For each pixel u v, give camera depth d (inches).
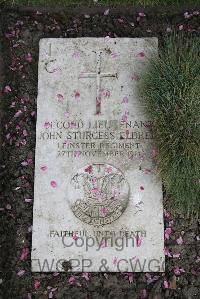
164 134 70.8
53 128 73.0
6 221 72.1
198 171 69.8
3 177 73.9
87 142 72.3
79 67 75.1
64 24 79.4
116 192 70.7
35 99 76.3
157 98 71.7
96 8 79.2
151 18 79.1
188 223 70.9
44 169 71.8
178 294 68.7
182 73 72.2
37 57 77.9
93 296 69.2
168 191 70.1
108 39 75.8
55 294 69.5
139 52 75.2
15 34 79.1
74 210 70.6
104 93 73.9
